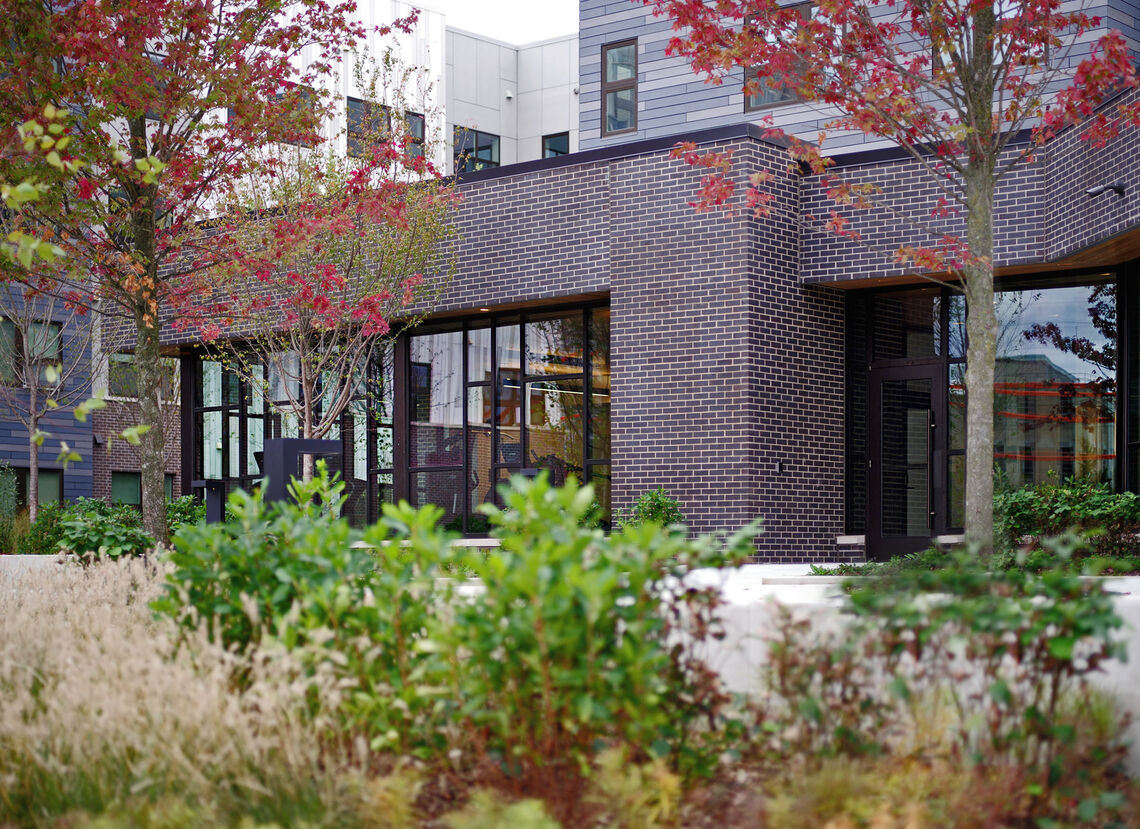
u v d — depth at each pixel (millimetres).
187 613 5648
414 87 29500
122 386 28281
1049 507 12172
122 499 30562
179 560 5703
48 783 4727
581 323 17500
